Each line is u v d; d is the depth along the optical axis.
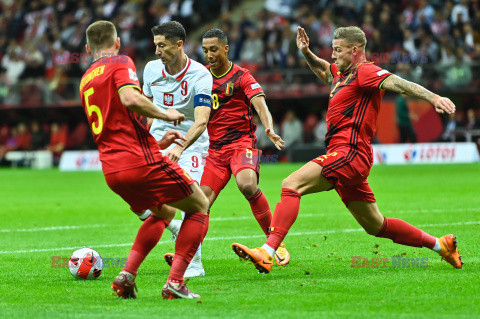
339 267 17.94
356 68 16.84
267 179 50.62
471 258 18.77
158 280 16.78
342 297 14.17
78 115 76.50
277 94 68.12
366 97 16.72
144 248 14.54
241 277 16.95
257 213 18.92
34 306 13.80
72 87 74.00
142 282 16.53
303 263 18.72
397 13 71.50
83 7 82.25
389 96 66.56
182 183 14.27
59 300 14.41
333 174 16.47
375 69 16.41
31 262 19.70
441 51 63.97
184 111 18.28
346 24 68.88
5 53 83.75
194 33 79.06
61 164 70.19
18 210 34.72
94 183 51.78
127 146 13.99
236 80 19.23
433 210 30.19
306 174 16.58
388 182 44.78
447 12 68.12
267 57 70.88
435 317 12.33
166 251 21.64
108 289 15.63
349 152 16.58
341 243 22.12
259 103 18.91
